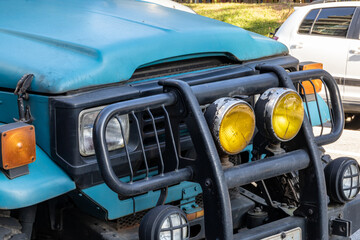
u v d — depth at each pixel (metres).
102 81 2.62
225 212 2.32
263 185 2.94
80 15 3.22
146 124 2.71
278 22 16.45
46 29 2.97
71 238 2.95
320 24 8.19
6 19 3.18
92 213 2.80
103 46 2.69
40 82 2.53
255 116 2.46
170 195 2.88
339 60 7.86
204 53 3.04
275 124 2.41
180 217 2.35
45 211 2.96
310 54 8.12
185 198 2.93
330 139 2.94
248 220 3.03
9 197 2.33
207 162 2.33
